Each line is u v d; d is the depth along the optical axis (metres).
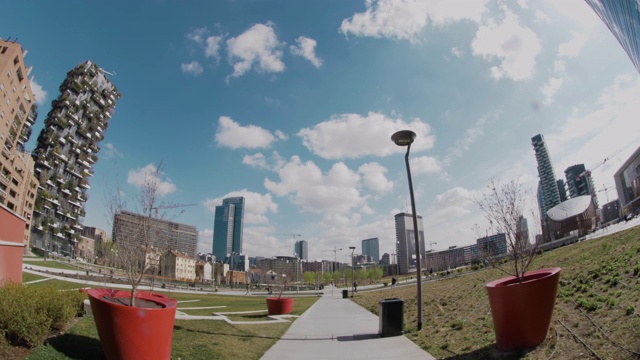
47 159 93.25
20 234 13.56
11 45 61.28
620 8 11.12
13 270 12.85
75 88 102.56
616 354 5.71
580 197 71.69
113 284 37.41
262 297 45.16
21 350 6.14
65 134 99.50
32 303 6.73
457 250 117.00
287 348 10.07
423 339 10.26
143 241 8.76
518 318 7.19
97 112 110.12
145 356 6.39
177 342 9.34
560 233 70.12
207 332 11.11
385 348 9.74
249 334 11.64
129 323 6.31
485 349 7.89
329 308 23.95
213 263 138.00
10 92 61.47
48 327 6.77
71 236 98.75
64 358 6.41
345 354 9.28
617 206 118.94
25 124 82.81
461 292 18.70
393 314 11.72
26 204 78.25
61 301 7.56
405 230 125.88
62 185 97.00
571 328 7.39
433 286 31.38
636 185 74.56
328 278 123.44
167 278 74.62
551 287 7.21
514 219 9.46
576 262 17.31
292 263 126.44
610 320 7.05
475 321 10.62
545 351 6.75
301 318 17.23
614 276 9.74
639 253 11.26
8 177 66.38
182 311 18.75
